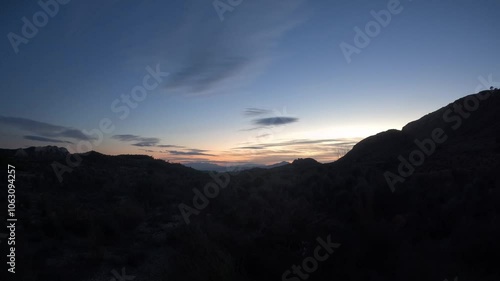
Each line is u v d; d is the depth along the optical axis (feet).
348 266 33.42
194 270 32.83
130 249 50.34
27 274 34.76
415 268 31.91
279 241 39.70
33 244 48.19
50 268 39.83
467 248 34.73
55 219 56.65
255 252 36.14
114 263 43.88
